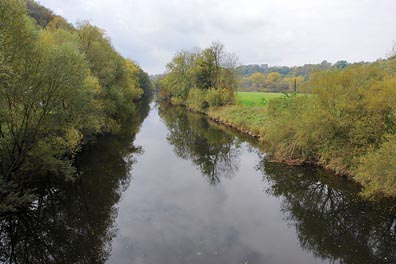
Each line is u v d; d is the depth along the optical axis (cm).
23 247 1320
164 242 1289
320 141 2122
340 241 1360
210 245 1272
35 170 1756
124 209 1634
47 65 1509
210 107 5588
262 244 1299
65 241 1363
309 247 1291
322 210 1700
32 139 1608
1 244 1343
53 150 1766
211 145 3331
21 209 1523
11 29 1339
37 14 5709
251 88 11075
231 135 3831
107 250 1230
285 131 2391
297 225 1498
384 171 1433
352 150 1941
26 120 1570
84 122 2359
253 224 1488
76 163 2438
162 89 9850
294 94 2678
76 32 3456
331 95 2014
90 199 1797
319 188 1995
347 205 1716
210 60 5725
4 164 1571
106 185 2016
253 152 2986
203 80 5944
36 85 1511
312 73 2238
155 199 1783
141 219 1516
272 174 2297
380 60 2241
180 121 5106
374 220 1535
